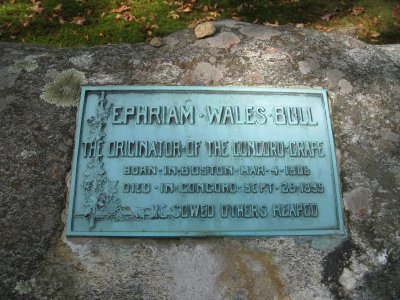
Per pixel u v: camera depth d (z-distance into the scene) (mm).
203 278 756
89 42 1385
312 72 919
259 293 751
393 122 894
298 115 866
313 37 975
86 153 817
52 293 734
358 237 794
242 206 796
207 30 943
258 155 829
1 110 852
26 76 890
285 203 804
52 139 833
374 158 857
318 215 802
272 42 952
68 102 862
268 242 781
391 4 1658
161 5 1551
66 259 756
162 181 804
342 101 900
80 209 783
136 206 787
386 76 938
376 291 763
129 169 808
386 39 1496
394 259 783
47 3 1535
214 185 806
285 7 1605
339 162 849
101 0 1558
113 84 882
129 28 1439
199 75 898
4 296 727
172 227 780
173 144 827
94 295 738
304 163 832
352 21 1570
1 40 1378
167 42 946
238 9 1566
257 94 876
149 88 866
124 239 773
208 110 855
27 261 750
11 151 820
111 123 839
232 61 917
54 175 808
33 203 786
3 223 769
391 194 829
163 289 747
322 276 767
